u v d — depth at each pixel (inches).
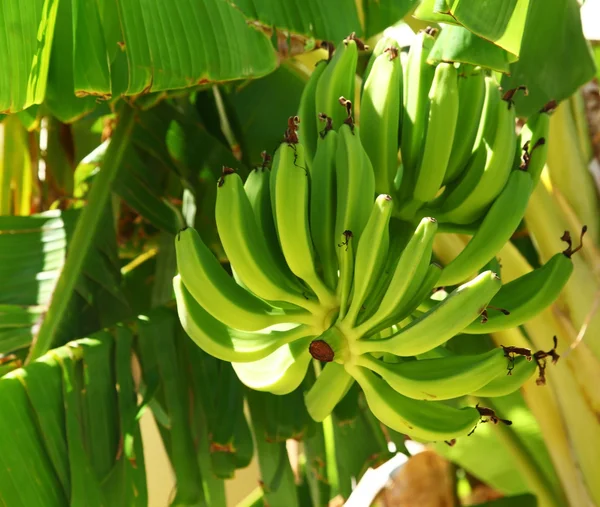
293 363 35.1
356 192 32.8
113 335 47.6
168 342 49.6
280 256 35.0
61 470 40.9
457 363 31.2
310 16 43.5
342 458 53.7
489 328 34.7
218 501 48.0
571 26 48.6
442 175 35.3
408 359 39.4
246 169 56.4
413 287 31.2
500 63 33.9
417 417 32.1
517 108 47.9
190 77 41.0
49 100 39.9
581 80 48.1
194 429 49.2
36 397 41.8
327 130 34.5
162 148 57.1
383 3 46.9
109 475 43.8
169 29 41.0
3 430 39.9
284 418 50.0
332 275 34.0
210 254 33.7
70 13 40.0
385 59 36.2
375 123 35.7
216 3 42.4
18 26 37.3
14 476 39.1
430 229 29.9
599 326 56.3
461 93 36.4
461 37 34.0
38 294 50.5
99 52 40.1
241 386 50.6
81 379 45.0
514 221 34.7
